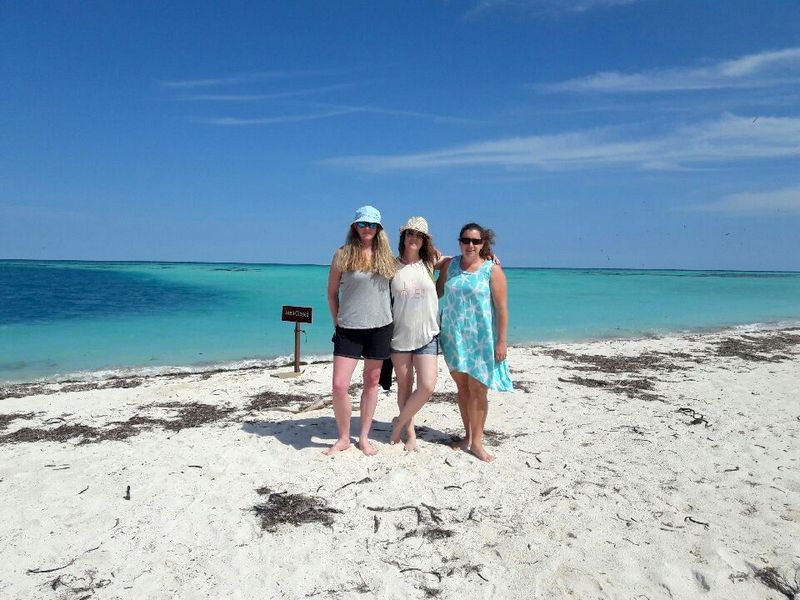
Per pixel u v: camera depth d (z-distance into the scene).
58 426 6.23
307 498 4.21
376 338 4.83
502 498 4.26
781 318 21.48
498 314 4.78
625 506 4.14
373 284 4.74
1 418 6.61
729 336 15.30
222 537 3.66
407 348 4.87
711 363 10.77
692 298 30.64
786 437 5.88
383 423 6.19
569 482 4.57
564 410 6.92
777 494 4.38
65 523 3.81
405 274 4.80
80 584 3.14
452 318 4.88
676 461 5.10
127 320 17.02
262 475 4.65
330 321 17.48
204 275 45.81
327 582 3.19
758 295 34.28
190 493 4.30
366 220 4.56
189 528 3.77
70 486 4.42
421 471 4.75
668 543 3.61
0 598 2.99
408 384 5.15
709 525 3.85
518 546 3.58
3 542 3.56
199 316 18.25
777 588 3.13
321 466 4.83
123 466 4.87
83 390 8.29
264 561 3.39
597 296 30.48
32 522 3.81
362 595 3.08
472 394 4.91
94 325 15.93
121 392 8.02
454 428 6.02
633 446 5.52
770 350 12.59
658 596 3.08
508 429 6.06
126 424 6.27
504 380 4.89
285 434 5.77
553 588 3.14
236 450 5.27
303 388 8.27
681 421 6.47
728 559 3.41
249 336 14.57
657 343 13.69
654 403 7.36
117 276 40.53
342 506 4.10
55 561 3.36
